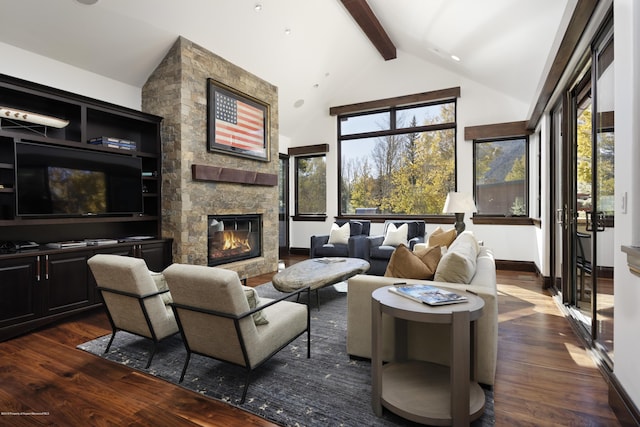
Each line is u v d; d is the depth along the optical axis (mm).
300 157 7488
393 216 6406
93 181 3486
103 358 2434
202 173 4137
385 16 5070
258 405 1843
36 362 2375
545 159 4312
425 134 6258
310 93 6422
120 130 4047
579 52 2693
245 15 4129
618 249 1775
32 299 2922
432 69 6102
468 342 1570
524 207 5621
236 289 1826
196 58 4145
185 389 2020
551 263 4270
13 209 3152
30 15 3039
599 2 2045
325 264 4047
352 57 6059
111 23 3436
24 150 2986
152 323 2324
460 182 5945
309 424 1685
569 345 2643
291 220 7527
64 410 1818
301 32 4836
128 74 4043
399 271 2395
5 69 3176
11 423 1712
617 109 1776
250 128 5023
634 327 1595
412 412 1622
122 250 3584
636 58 1564
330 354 2467
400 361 2182
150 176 4043
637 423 1515
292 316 2305
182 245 3994
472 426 1672
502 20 3357
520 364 2338
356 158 6879
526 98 5090
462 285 2084
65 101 3236
